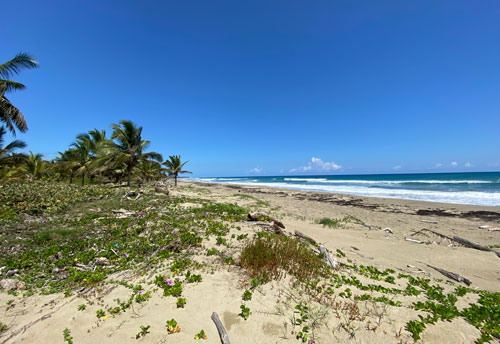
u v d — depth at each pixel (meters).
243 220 9.47
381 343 2.76
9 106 13.64
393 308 3.60
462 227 12.60
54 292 4.01
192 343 2.68
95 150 23.61
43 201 10.26
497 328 2.97
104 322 2.99
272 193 33.38
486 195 25.31
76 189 14.16
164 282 4.05
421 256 7.71
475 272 6.45
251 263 4.88
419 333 2.90
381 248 8.49
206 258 5.30
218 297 3.66
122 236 7.21
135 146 23.06
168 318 3.12
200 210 11.09
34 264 5.22
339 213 16.86
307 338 2.83
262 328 3.00
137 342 2.65
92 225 8.05
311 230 10.35
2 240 6.26
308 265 5.16
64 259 5.47
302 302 3.65
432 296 4.27
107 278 4.54
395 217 15.56
